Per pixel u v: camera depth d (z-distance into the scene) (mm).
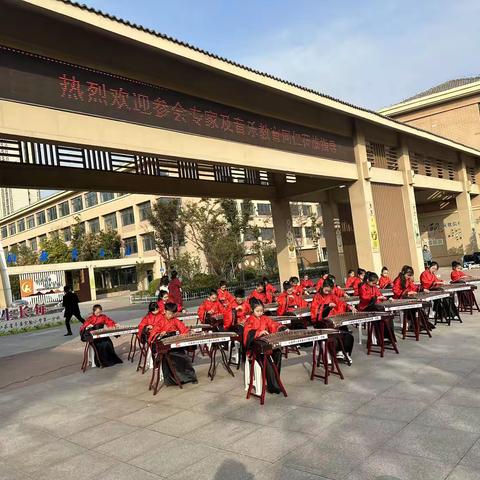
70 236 50812
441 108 29453
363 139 16656
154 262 43281
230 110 11812
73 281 41938
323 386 6004
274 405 5449
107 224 48531
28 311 23594
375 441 4133
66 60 8648
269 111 12867
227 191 17281
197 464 4059
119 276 50438
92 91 8930
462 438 4008
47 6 7723
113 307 27812
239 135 11938
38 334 16531
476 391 5164
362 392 5582
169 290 13203
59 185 12164
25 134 7898
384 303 7707
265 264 36844
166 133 10133
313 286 13789
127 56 9547
